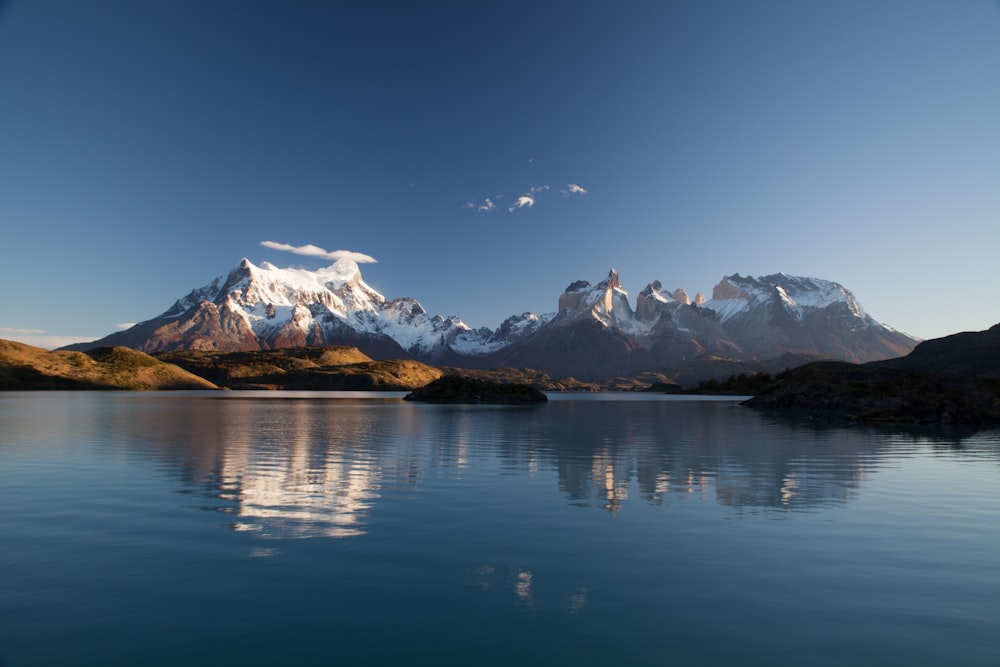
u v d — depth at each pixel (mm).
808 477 28172
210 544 16547
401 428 59312
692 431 56344
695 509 21156
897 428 60188
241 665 9914
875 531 18141
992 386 81062
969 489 25047
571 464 32562
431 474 28891
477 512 20562
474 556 15602
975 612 12188
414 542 16844
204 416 79812
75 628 11273
